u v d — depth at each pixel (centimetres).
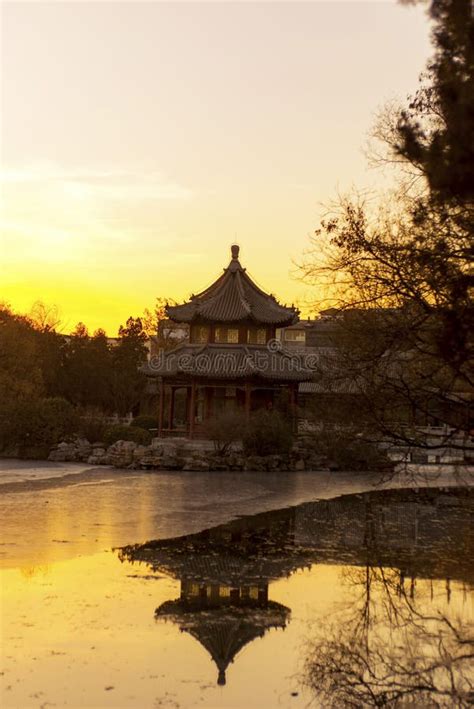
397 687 1505
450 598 2198
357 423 2359
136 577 2289
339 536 3247
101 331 12719
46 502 4059
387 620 1959
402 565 2634
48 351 11338
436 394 2069
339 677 1536
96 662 1527
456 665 1642
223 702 1370
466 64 1297
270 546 2950
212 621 1866
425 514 4069
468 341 1616
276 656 1645
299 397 8362
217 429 6869
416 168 1870
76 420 7569
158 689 1409
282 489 5209
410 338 1978
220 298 8262
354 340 2227
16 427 7356
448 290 1680
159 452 6775
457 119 1285
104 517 3575
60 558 2539
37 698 1336
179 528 3347
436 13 1286
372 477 6244
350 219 2148
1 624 1742
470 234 1596
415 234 1870
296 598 2141
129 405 11762
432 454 7000
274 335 8194
